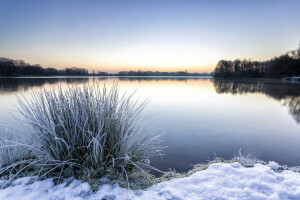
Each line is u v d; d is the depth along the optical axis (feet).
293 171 7.03
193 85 82.12
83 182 5.67
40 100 6.98
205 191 5.51
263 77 180.86
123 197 5.17
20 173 6.30
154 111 23.20
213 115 21.27
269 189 5.47
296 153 10.61
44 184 5.54
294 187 5.49
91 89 7.48
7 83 74.79
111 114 7.16
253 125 16.93
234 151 10.84
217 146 11.53
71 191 5.25
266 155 10.38
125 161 6.68
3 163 6.68
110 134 6.90
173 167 8.64
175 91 51.31
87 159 6.28
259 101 33.68
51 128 6.31
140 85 75.20
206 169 7.10
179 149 10.91
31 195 5.02
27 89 47.11
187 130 14.96
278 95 43.83
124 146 6.82
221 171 6.74
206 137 13.28
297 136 13.73
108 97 7.41
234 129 15.43
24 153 7.27
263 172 6.36
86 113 6.75
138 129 8.13
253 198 5.08
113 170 6.34
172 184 6.08
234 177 6.22
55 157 6.30
